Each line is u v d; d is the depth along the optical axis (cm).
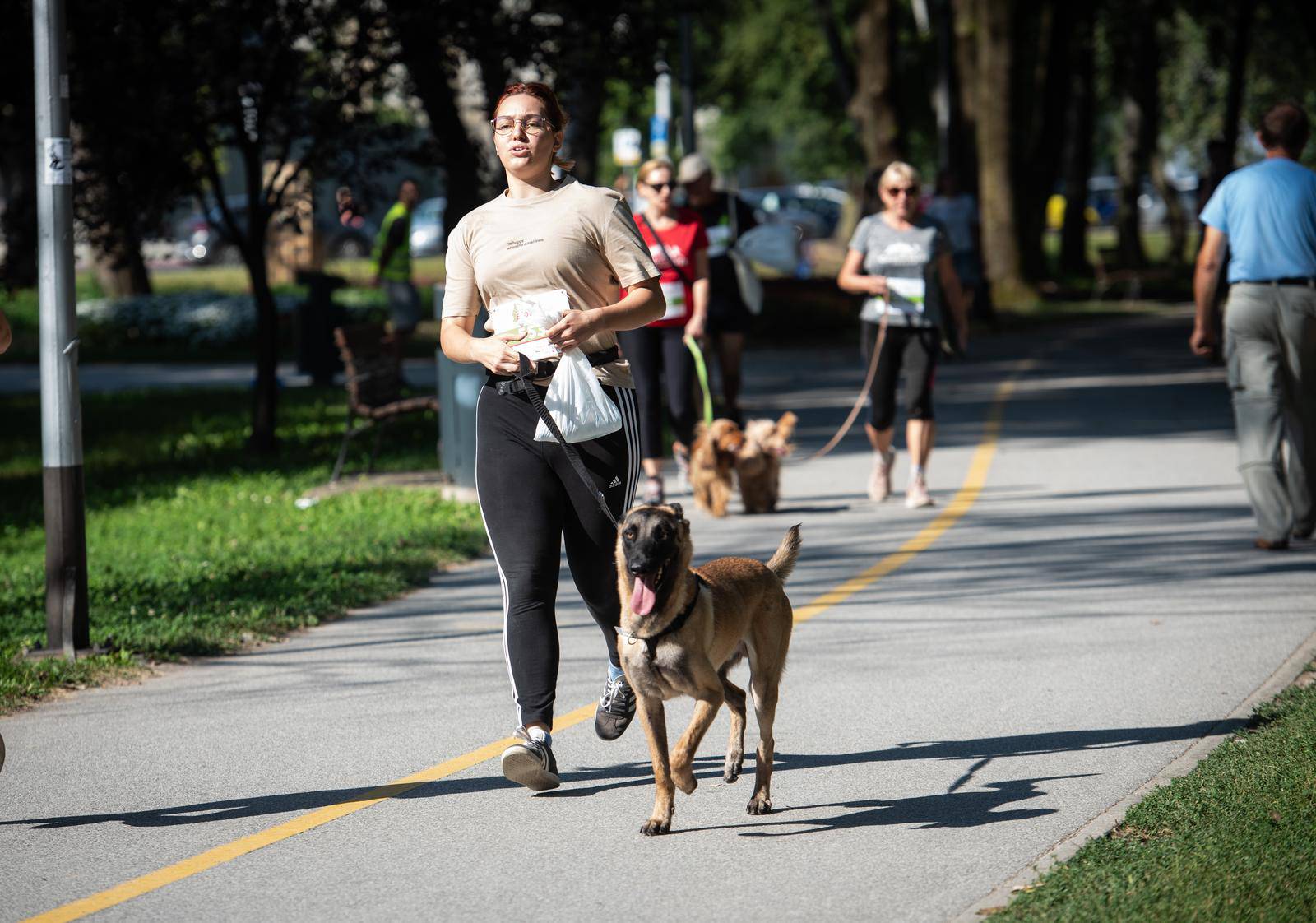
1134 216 6391
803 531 1488
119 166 1888
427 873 656
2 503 1845
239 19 1830
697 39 7006
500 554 750
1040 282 5094
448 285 767
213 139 1962
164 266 7119
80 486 1045
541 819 725
